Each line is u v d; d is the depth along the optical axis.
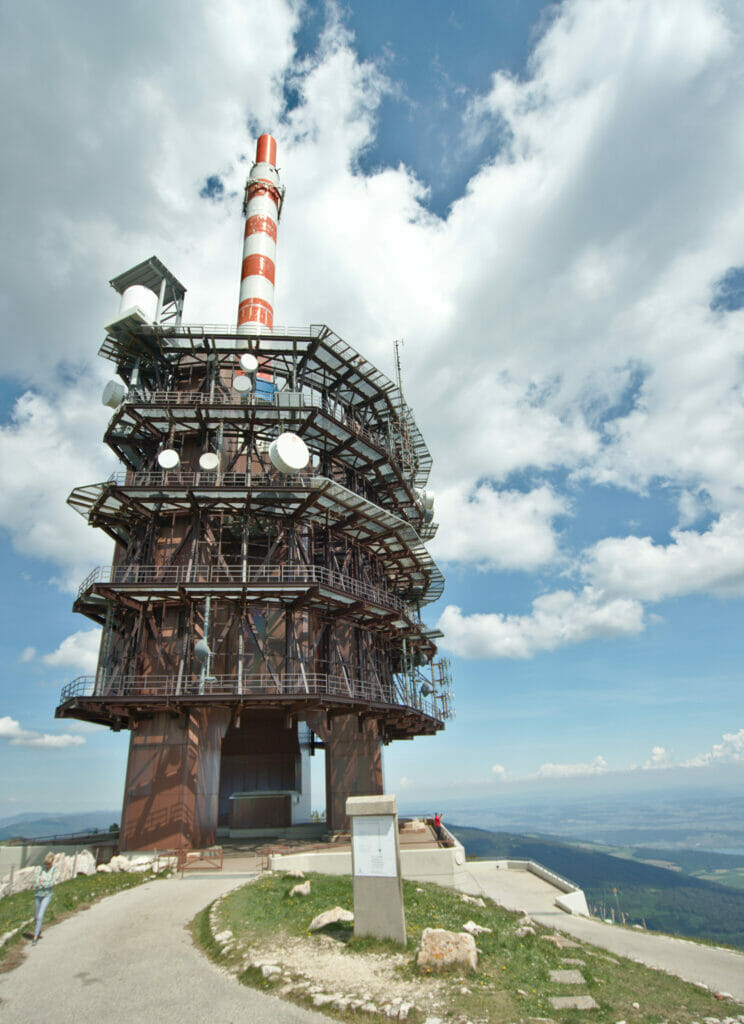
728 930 176.25
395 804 14.00
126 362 40.19
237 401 38.34
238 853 29.92
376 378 43.66
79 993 11.36
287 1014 10.12
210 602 33.59
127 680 32.56
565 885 31.09
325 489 35.38
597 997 11.44
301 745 48.78
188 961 13.15
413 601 55.06
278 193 55.06
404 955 12.42
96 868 25.42
